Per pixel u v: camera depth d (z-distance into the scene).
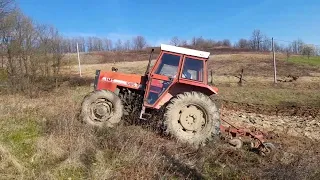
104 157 5.46
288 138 8.34
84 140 5.79
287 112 13.82
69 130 6.28
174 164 5.44
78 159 5.23
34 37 17.44
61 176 4.82
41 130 6.61
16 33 16.95
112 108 7.49
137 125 7.52
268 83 23.31
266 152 6.37
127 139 6.03
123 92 8.05
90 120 7.39
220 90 19.12
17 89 14.95
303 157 5.75
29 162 5.15
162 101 7.59
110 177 4.83
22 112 8.38
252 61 36.19
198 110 7.16
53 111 8.62
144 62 39.28
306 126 10.52
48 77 17.39
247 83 23.23
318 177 5.18
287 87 21.55
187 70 7.65
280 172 5.20
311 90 19.69
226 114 12.36
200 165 5.56
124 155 5.46
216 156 6.02
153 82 7.62
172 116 7.06
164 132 7.07
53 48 17.98
